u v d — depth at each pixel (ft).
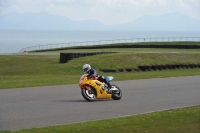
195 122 51.01
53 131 44.50
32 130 44.86
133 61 175.73
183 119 53.06
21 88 89.35
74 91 84.94
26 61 192.65
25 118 53.57
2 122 50.65
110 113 58.75
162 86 96.02
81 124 48.91
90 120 52.80
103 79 72.54
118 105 66.69
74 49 314.14
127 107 64.69
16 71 157.79
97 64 166.30
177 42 360.28
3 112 58.18
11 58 198.90
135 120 51.98
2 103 66.90
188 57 197.67
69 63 169.68
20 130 44.88
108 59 174.29
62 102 69.10
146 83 102.58
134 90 87.71
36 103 67.36
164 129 46.52
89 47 321.73
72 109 61.77
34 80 111.14
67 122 51.26
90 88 71.00
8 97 74.23
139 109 62.90
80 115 56.65
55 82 104.27
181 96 79.00
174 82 105.70
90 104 67.31
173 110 61.16
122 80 110.73
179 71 166.61
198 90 88.99
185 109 62.18
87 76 71.46
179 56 196.44
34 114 56.75
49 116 55.36
